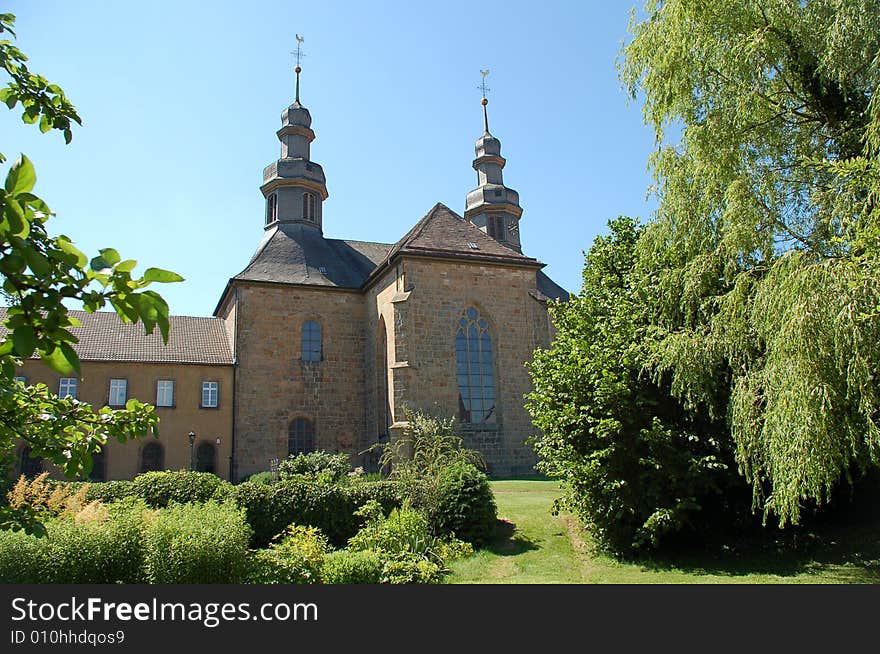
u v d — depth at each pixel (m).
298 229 35.00
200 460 28.62
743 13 10.55
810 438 8.01
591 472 12.05
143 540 9.23
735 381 10.12
